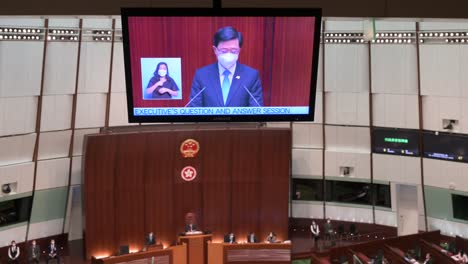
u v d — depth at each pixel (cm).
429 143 2005
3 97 1816
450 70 1909
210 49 1049
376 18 950
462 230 1980
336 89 2111
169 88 1065
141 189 1933
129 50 1027
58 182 1991
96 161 1864
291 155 2095
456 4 902
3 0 864
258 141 1981
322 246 2039
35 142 1931
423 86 1977
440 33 1902
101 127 1959
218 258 1797
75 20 1911
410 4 918
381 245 1869
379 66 2041
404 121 2036
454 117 1933
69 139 1998
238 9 1017
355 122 2117
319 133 2177
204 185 1983
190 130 1942
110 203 1900
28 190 1933
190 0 1048
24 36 1823
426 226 2070
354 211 2173
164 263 1738
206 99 1080
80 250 1978
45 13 892
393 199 2106
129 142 1891
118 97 2039
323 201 2216
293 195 2216
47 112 1931
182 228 1983
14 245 1827
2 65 1794
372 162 2119
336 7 986
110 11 969
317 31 1043
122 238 1923
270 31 1044
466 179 1931
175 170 1955
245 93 1081
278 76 1076
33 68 1861
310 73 1077
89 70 1972
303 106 1101
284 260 1788
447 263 1744
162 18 1016
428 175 2022
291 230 2197
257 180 2002
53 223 2011
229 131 1962
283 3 1032
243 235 2014
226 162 1981
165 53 1039
